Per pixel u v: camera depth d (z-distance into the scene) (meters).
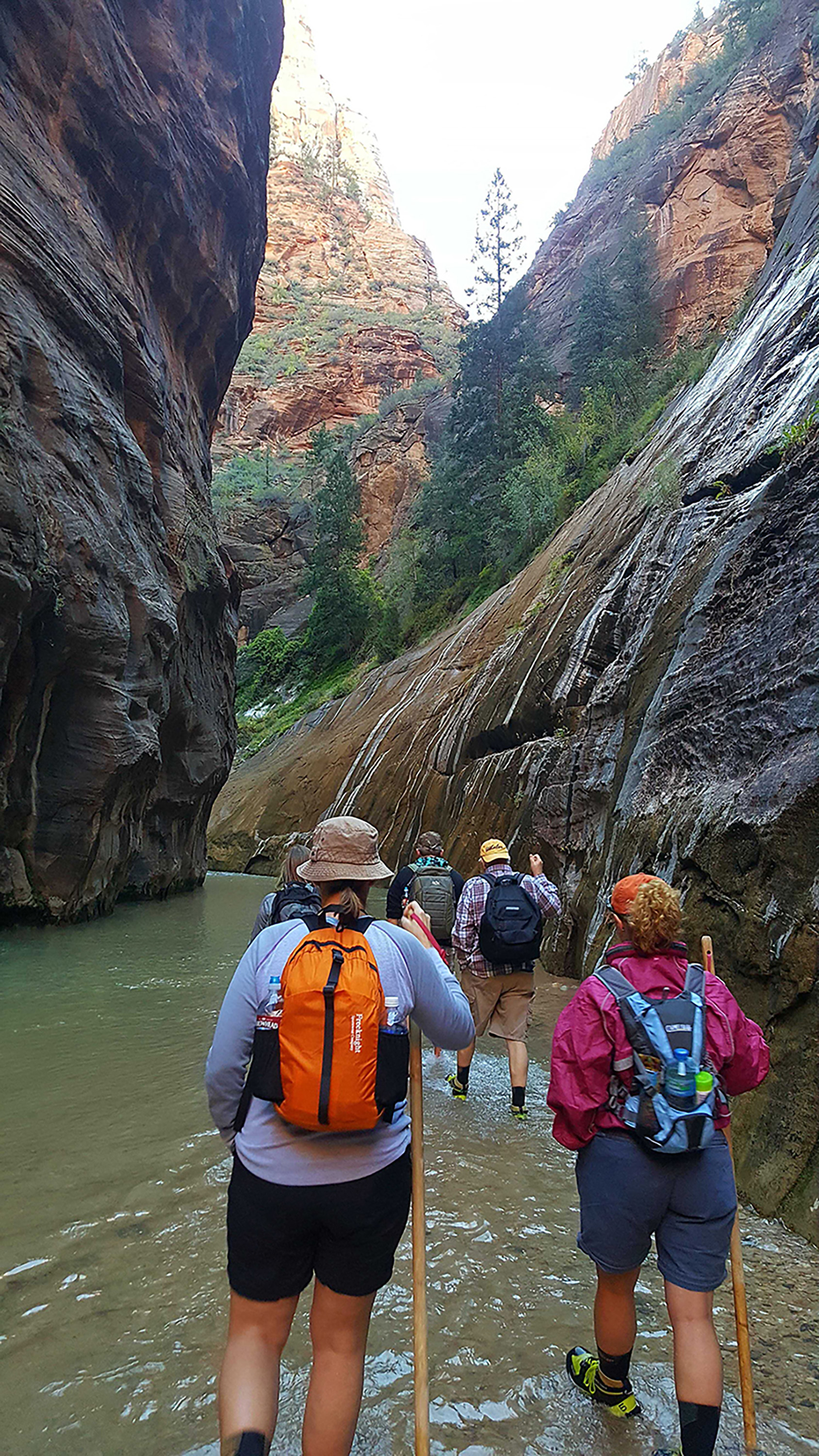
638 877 2.46
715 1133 2.21
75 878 11.16
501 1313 2.81
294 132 141.75
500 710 15.31
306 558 56.47
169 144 13.87
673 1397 2.41
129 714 11.88
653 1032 2.19
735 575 6.85
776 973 4.03
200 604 16.70
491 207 41.44
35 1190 3.64
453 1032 2.16
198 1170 3.88
